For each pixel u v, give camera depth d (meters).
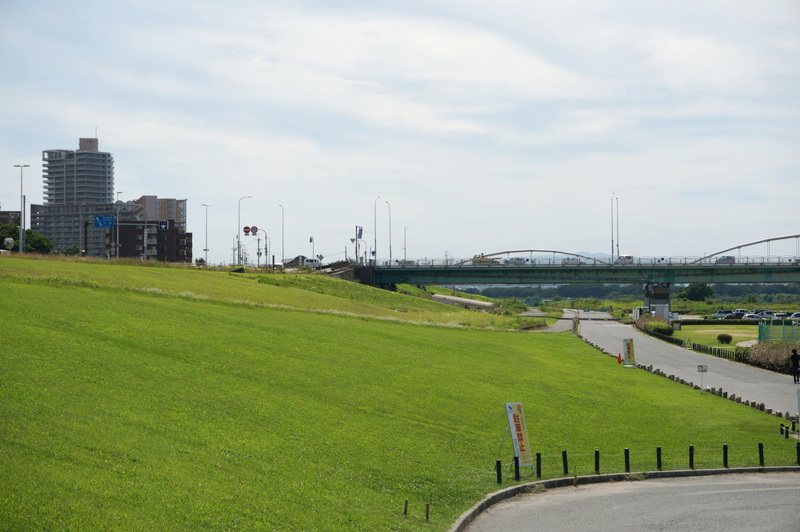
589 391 46.06
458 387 40.75
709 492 25.20
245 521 16.88
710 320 133.12
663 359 73.25
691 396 47.53
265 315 55.81
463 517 20.53
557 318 156.12
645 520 20.92
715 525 20.27
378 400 34.19
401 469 24.58
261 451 23.02
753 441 34.41
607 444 32.44
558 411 38.62
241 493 18.67
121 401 24.52
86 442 19.44
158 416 23.92
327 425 28.14
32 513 14.45
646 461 29.75
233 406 27.58
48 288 46.62
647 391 48.38
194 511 16.64
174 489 17.67
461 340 66.06
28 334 30.75
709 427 37.38
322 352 43.16
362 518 18.97
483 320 109.25
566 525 20.39
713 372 62.91
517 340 78.56
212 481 19.03
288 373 35.53
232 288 85.19
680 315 176.88
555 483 26.08
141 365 30.22
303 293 99.12
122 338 34.53
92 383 25.78
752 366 68.12
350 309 89.00
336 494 20.66
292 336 46.53
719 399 46.81
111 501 16.00
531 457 28.00
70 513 14.88
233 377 32.28
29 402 21.81
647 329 108.50
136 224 198.62
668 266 146.62
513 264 156.25
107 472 17.67
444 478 24.58
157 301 51.22
